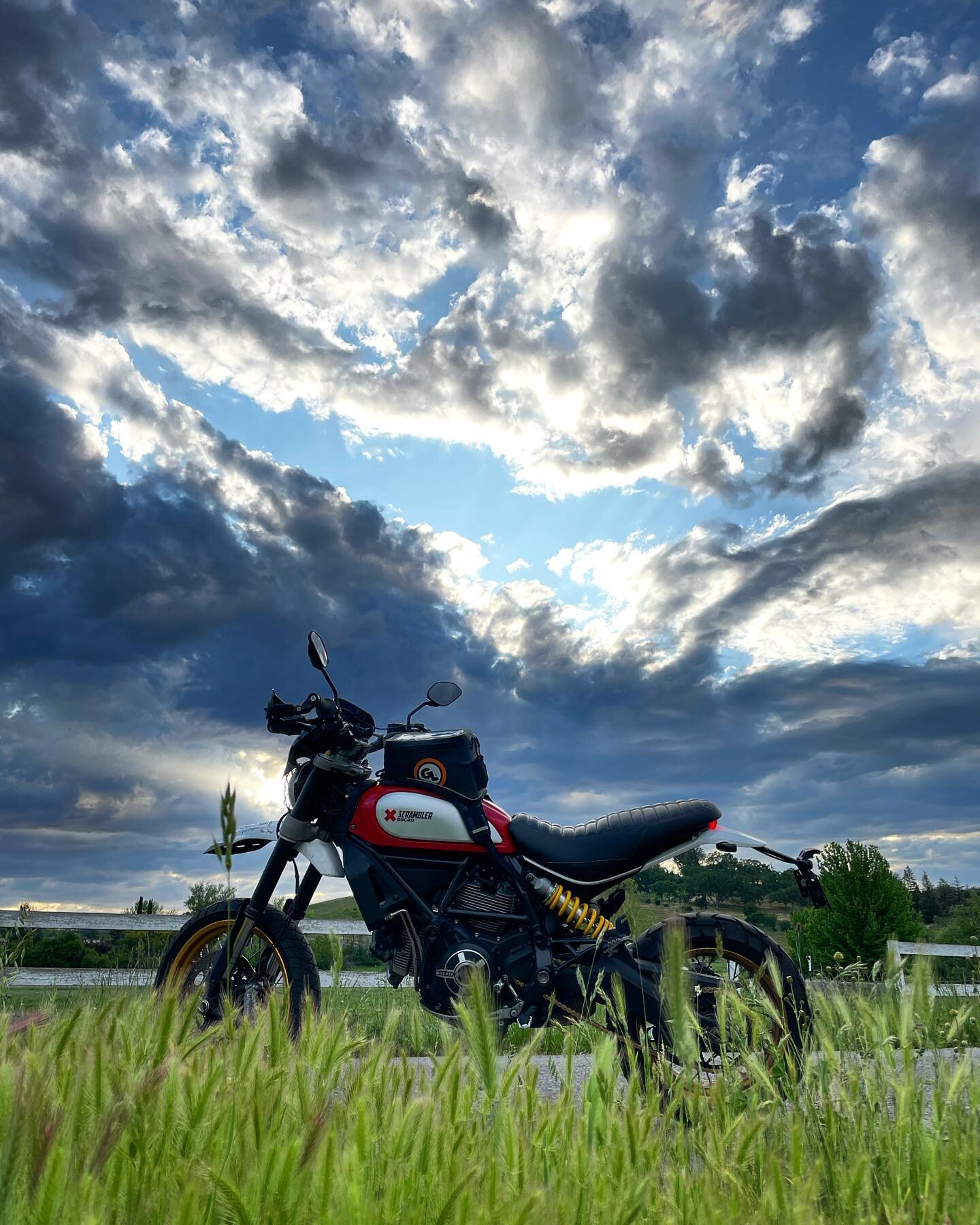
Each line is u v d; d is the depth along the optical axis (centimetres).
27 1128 104
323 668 393
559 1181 123
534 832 375
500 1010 347
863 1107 173
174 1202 99
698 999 312
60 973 572
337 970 221
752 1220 115
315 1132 116
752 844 377
